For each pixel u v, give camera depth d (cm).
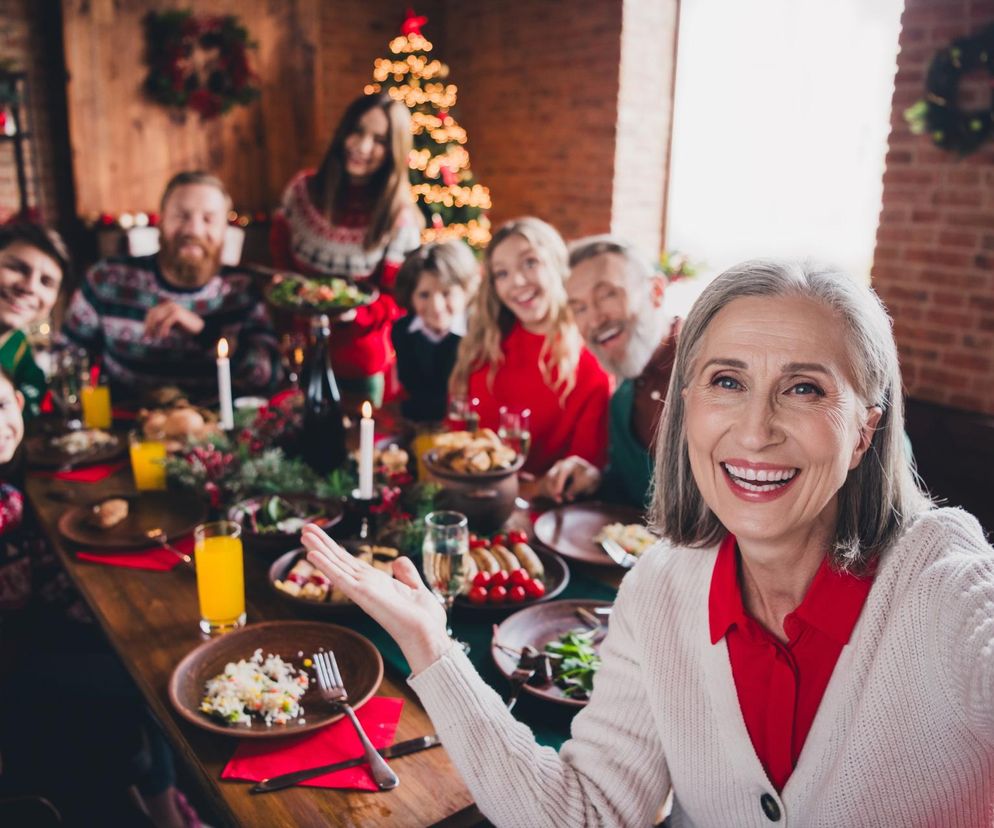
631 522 184
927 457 341
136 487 205
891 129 362
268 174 633
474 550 158
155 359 278
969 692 76
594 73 550
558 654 129
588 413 233
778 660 88
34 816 128
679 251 566
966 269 344
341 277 350
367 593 97
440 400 288
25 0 542
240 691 118
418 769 107
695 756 94
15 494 178
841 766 85
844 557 86
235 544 140
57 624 189
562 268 236
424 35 653
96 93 559
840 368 80
